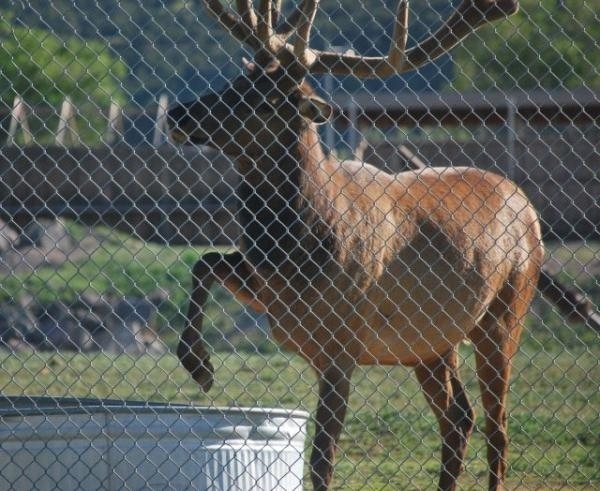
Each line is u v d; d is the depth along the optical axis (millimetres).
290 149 20781
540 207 56625
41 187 50562
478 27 20969
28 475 18312
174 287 57281
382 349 22672
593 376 37906
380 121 60750
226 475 18953
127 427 18625
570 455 27062
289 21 21969
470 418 24281
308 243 20875
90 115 47656
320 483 20234
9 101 35156
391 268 22312
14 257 54000
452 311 23281
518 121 59406
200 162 54781
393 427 30625
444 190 23641
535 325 45938
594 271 44250
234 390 36625
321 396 21031
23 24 21062
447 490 23641
